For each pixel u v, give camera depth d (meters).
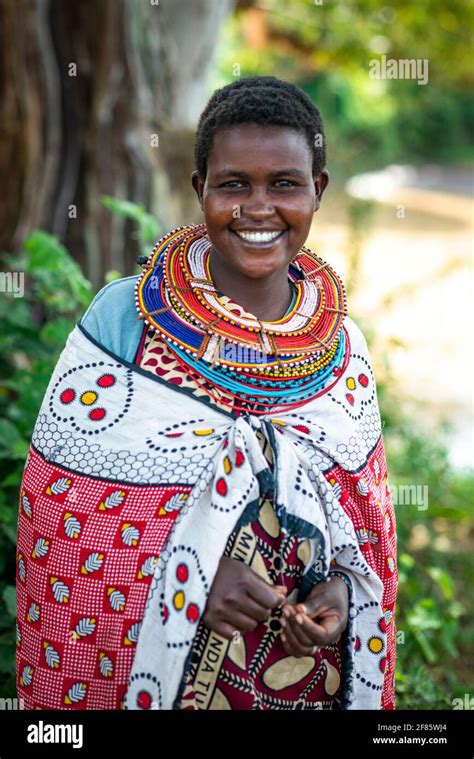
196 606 1.96
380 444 2.33
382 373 5.44
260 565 2.04
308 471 2.11
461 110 28.80
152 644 2.04
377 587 2.20
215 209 2.04
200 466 2.03
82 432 2.09
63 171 4.88
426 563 4.98
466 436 7.31
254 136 2.00
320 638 2.00
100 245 4.96
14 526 3.21
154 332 2.11
